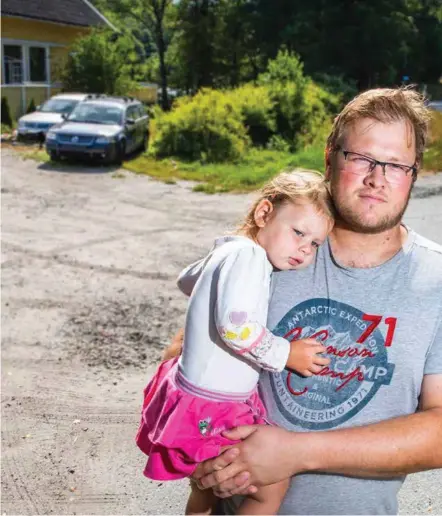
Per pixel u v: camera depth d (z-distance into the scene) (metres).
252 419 2.27
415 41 44.53
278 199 2.31
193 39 39.28
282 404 2.24
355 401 2.14
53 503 4.33
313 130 22.38
